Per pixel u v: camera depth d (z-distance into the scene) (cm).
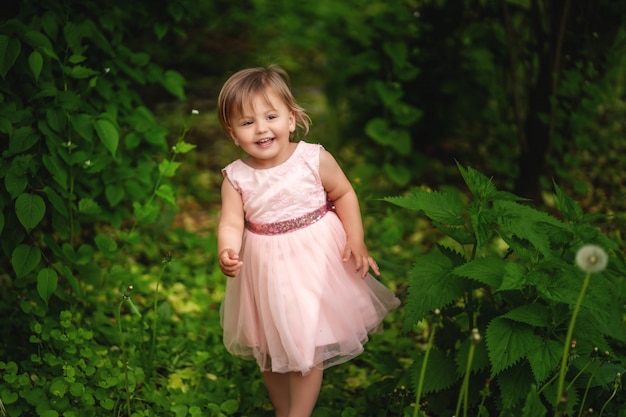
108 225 464
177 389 309
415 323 249
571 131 513
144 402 295
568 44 504
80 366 277
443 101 563
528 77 517
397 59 519
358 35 570
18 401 269
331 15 880
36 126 320
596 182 541
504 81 542
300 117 280
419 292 254
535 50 514
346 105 639
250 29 945
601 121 648
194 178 573
